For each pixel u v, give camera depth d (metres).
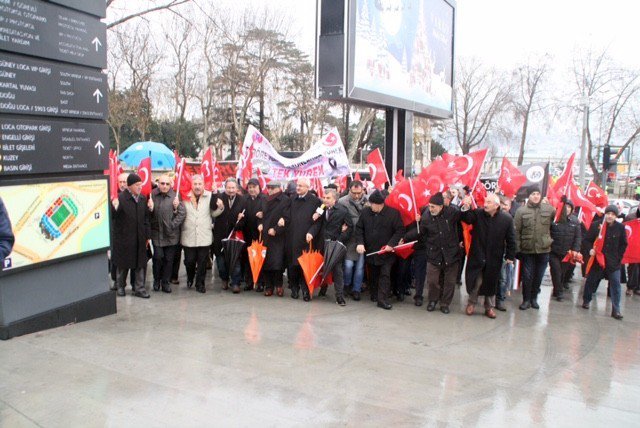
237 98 34.22
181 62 33.44
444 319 7.57
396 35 12.92
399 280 8.62
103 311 6.95
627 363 6.00
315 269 8.09
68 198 6.43
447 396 4.79
